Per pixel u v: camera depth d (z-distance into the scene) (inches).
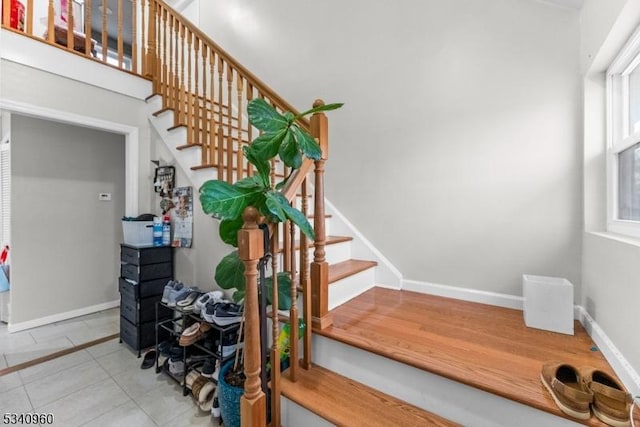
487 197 75.7
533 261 70.4
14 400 69.4
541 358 49.4
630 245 42.6
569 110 65.3
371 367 52.7
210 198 39.0
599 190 61.5
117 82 104.5
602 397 36.1
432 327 61.6
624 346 44.1
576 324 63.4
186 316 79.4
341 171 102.2
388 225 92.4
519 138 71.2
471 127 77.5
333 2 104.7
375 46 94.1
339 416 45.6
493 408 42.1
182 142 97.6
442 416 45.9
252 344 43.0
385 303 77.0
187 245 94.3
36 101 86.8
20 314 112.3
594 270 57.5
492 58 74.1
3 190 121.7
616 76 58.4
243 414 43.4
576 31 64.2
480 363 47.5
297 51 115.6
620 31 48.1
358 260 96.4
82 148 130.0
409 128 87.7
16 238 112.2
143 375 80.0
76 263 127.6
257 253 42.6
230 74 83.1
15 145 112.2
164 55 105.6
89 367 84.2
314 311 60.2
